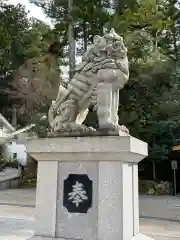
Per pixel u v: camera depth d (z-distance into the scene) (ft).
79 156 13.14
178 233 23.36
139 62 48.32
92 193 12.85
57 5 62.59
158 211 35.55
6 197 45.16
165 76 53.47
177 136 59.41
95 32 55.93
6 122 66.69
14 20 67.10
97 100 13.78
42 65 58.95
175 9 57.47
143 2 48.96
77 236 12.69
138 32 48.14
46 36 59.88
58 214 13.21
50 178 13.60
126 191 12.71
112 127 13.12
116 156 12.44
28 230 20.24
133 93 54.08
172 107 55.52
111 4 58.95
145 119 57.98
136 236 13.43
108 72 13.70
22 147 81.56
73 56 58.23
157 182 60.54
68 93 14.87
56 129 14.25
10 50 62.34
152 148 57.88
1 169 70.13
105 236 12.06
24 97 64.44
